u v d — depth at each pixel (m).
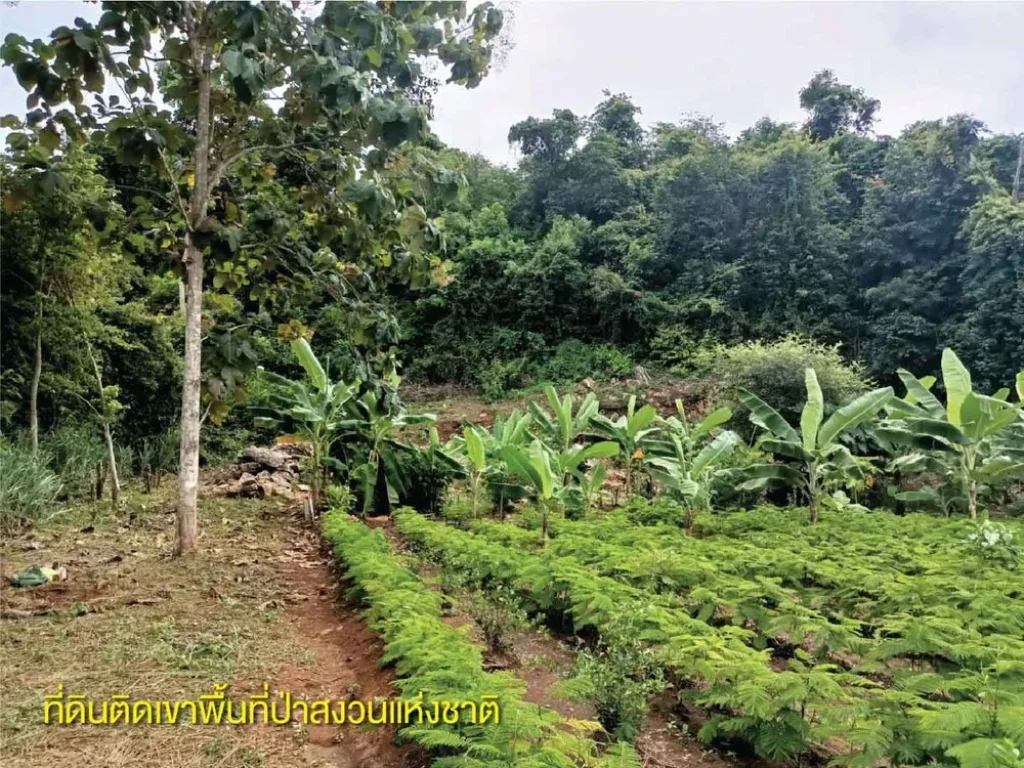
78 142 6.57
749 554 5.51
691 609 4.71
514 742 2.30
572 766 2.26
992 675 2.86
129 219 7.18
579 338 25.36
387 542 6.82
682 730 3.38
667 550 5.25
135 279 12.26
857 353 21.92
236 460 13.08
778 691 2.90
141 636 4.13
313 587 5.66
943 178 22.75
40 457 8.40
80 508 8.17
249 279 8.12
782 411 13.52
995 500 11.05
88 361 9.88
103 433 10.84
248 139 6.87
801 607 3.82
